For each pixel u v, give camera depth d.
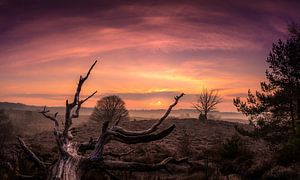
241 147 17.05
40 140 49.41
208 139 48.03
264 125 23.78
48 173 7.17
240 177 12.95
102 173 10.09
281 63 24.05
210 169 14.08
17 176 8.47
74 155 7.42
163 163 7.39
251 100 24.95
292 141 13.01
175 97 8.00
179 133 56.94
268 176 11.84
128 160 18.08
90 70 9.70
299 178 10.80
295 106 22.78
